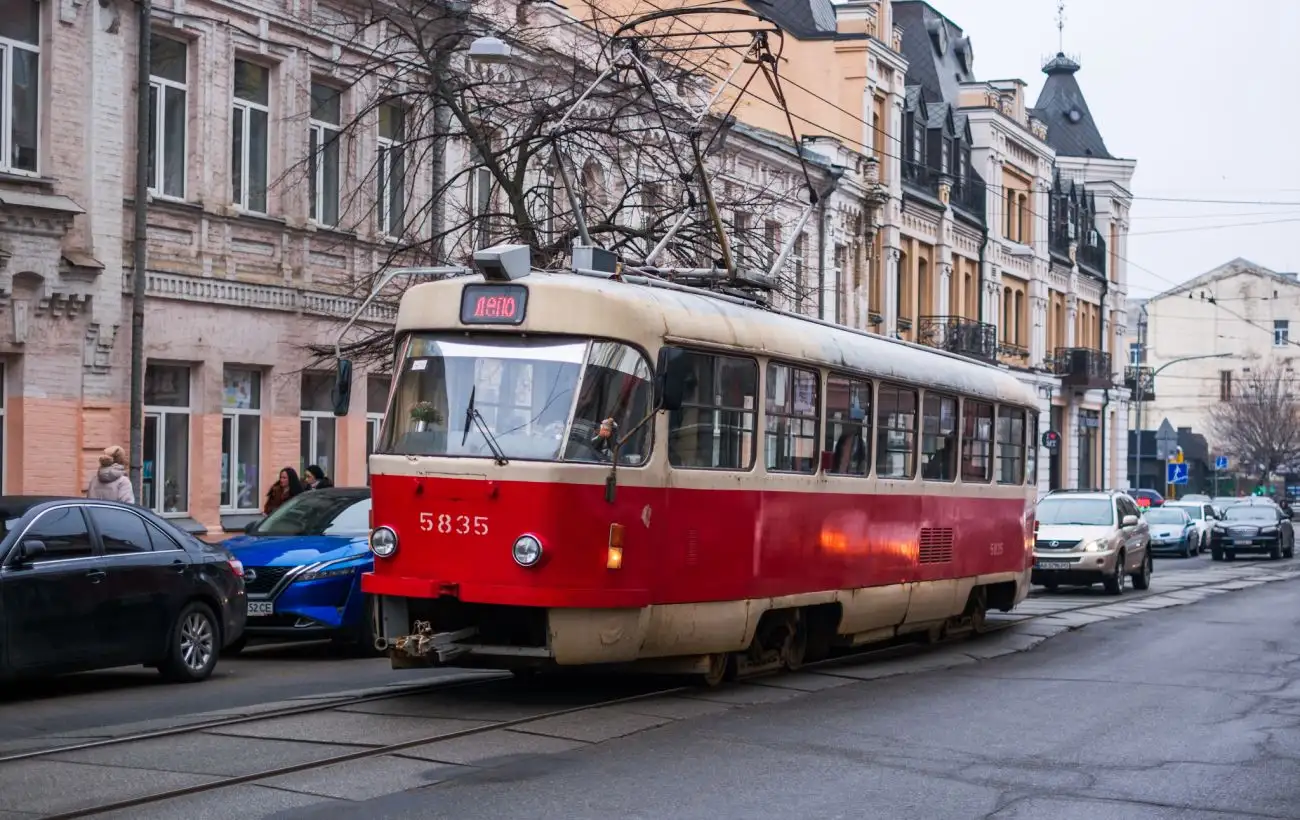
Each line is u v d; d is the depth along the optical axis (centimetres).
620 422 1274
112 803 888
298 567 1672
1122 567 3041
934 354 1948
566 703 1305
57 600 1316
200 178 2266
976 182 5628
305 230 2456
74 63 2058
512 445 1248
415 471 1265
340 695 1340
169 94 2247
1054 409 6512
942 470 1919
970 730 1234
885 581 1738
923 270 5184
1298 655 1861
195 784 945
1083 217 6900
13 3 2003
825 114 4616
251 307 2358
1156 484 9400
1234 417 9444
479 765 1027
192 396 2288
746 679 1499
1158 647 1959
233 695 1380
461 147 2739
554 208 2495
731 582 1407
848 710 1325
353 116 2564
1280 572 4038
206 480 2289
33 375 2016
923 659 1792
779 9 4812
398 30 2559
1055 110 7450
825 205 4253
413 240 2369
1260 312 10681
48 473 2033
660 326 1316
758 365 1461
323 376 2567
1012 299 6025
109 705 1315
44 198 1997
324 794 928
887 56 4738
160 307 2202
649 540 1295
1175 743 1194
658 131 2498
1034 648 1953
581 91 2331
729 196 2720
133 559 1408
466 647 1251
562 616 1235
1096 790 1003
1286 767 1098
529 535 1226
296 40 2438
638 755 1078
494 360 1282
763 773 1028
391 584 1266
